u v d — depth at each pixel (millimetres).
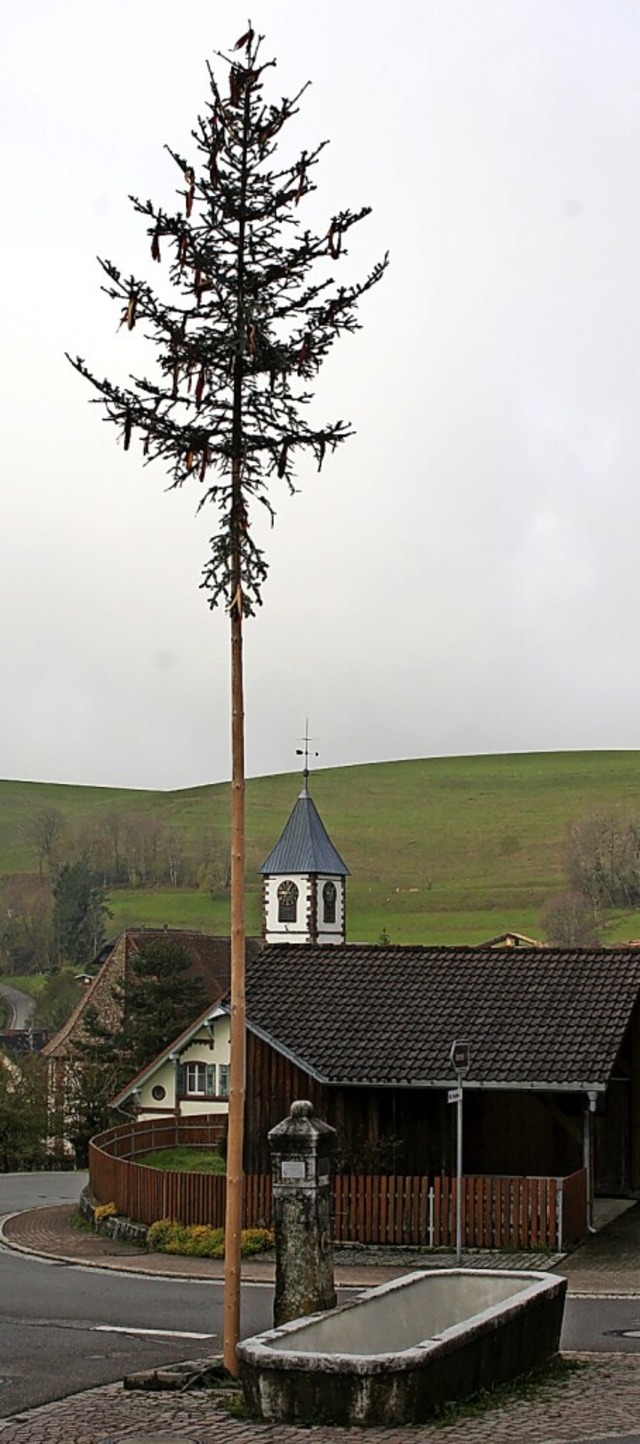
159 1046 68500
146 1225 29734
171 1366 15477
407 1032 30172
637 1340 17906
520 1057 28516
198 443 16016
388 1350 14531
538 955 32625
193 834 169000
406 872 151750
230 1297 15391
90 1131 63375
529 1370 14633
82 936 135625
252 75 15492
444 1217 26891
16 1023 111000
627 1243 26844
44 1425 13266
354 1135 30281
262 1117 30844
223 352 15797
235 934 16047
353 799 179125
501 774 186375
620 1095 32344
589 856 139375
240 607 16109
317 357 15820
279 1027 30922
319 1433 12297
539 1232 26344
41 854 162500
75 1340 18375
